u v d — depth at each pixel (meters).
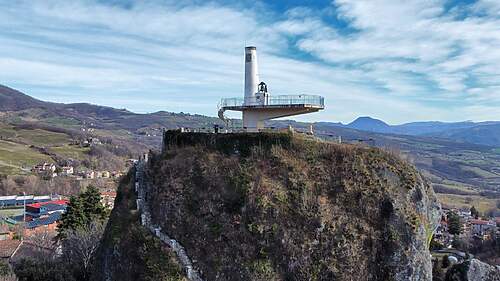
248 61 51.44
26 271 50.97
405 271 36.62
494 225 130.88
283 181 39.53
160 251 36.88
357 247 36.53
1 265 50.34
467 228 128.88
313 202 38.03
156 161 46.59
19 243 72.88
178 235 38.66
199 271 36.16
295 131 47.12
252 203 37.84
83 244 56.88
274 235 36.41
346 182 39.66
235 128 47.62
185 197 40.53
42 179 167.50
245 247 36.25
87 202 70.69
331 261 35.72
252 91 51.31
